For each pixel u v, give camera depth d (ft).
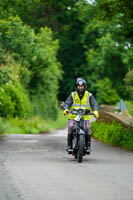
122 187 59.47
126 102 378.12
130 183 62.28
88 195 54.44
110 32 411.75
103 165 79.05
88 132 86.07
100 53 424.87
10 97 208.85
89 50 428.15
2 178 64.80
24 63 245.86
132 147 105.60
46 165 77.66
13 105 208.44
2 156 89.20
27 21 382.42
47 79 267.59
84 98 85.97
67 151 90.84
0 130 180.14
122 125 132.77
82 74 458.50
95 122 154.71
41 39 278.26
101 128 141.18
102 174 69.31
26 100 231.71
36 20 415.23
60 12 440.45
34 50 252.01
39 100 264.72
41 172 70.18
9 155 90.94
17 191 56.39
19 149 102.22
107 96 403.75
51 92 280.31
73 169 73.87
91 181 63.31
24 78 241.76
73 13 437.17
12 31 251.19
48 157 89.10
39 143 116.67
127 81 320.29
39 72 257.55
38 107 261.03
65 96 463.01
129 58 408.05
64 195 54.34
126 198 53.21
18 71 234.79
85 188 58.44
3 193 55.31
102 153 98.53
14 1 343.05
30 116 236.02
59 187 58.95
